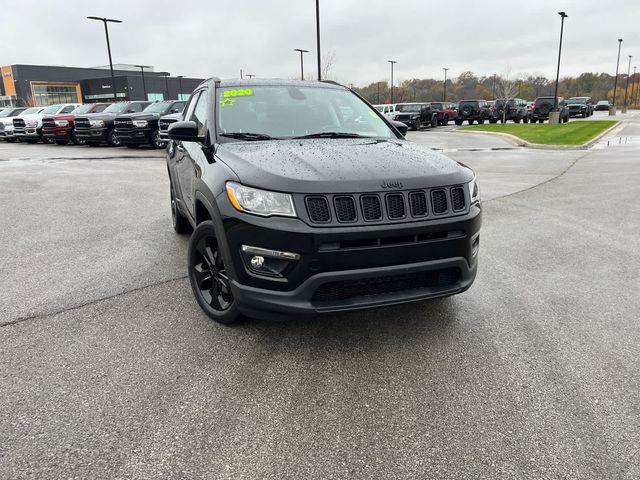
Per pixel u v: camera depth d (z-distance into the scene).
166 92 79.88
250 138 3.84
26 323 3.63
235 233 2.95
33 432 2.40
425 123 34.03
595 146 18.81
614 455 2.21
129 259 5.14
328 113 4.34
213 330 3.49
